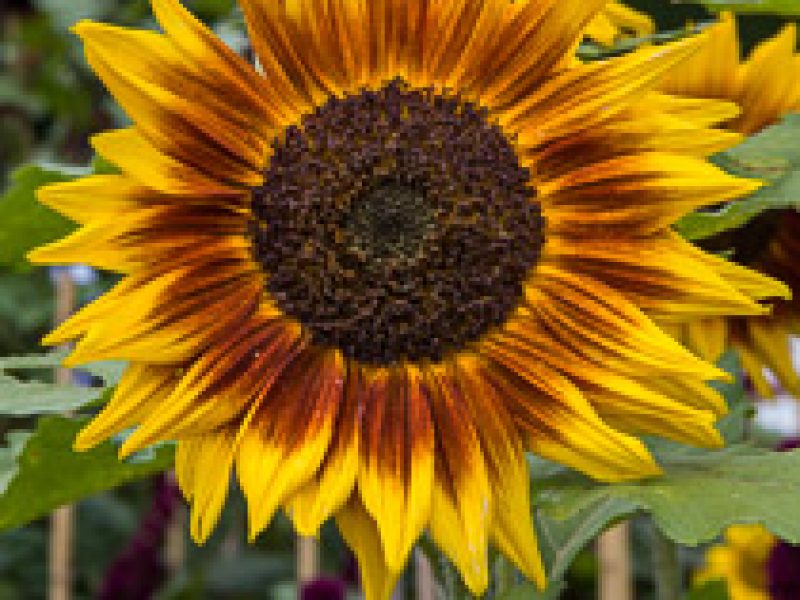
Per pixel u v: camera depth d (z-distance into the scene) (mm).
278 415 545
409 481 540
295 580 1307
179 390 532
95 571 1334
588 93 560
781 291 549
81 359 528
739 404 659
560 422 543
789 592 890
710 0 592
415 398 555
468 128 572
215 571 1302
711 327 652
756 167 571
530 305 567
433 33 574
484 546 530
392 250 568
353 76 576
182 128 549
